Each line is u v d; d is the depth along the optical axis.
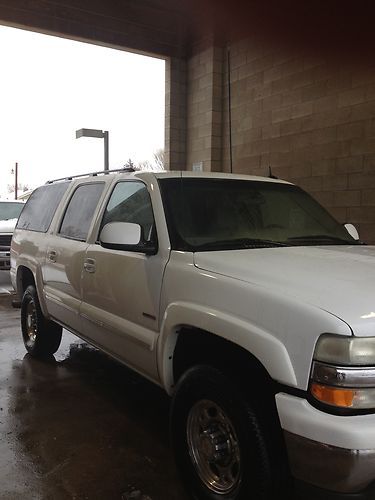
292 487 2.33
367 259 2.88
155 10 11.46
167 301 3.00
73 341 6.23
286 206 3.89
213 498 2.62
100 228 4.05
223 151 11.41
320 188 9.09
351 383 2.03
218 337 2.61
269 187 4.04
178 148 12.10
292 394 2.18
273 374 2.21
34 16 10.23
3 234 10.46
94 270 3.92
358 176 8.39
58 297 4.67
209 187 3.67
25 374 4.96
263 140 10.31
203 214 3.41
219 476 2.64
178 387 2.84
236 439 2.45
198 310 2.68
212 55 11.17
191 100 11.95
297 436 2.11
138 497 2.90
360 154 8.34
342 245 3.58
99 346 4.02
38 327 5.33
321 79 8.97
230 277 2.62
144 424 3.85
